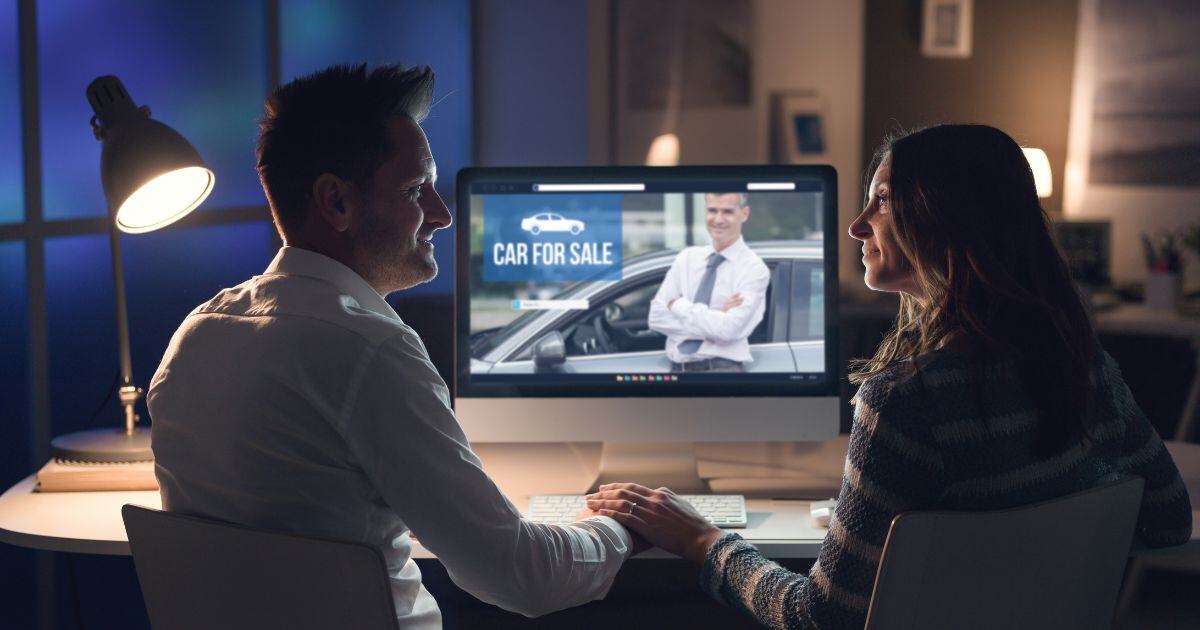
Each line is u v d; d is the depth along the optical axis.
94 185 1.98
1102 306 4.12
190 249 2.29
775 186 1.59
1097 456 1.13
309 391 1.03
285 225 1.15
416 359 1.08
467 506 1.06
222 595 1.02
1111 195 4.70
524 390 1.61
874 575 1.03
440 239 4.12
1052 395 1.04
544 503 1.43
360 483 1.08
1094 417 1.09
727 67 4.74
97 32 1.97
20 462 1.76
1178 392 3.78
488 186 1.61
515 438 1.61
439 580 2.43
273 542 0.96
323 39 3.04
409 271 1.21
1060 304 1.08
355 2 3.26
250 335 1.06
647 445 1.68
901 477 1.02
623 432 1.61
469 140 4.49
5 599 1.76
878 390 1.05
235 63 2.50
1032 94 4.73
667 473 1.60
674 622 2.33
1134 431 1.20
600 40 4.67
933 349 1.09
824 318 1.59
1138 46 4.60
